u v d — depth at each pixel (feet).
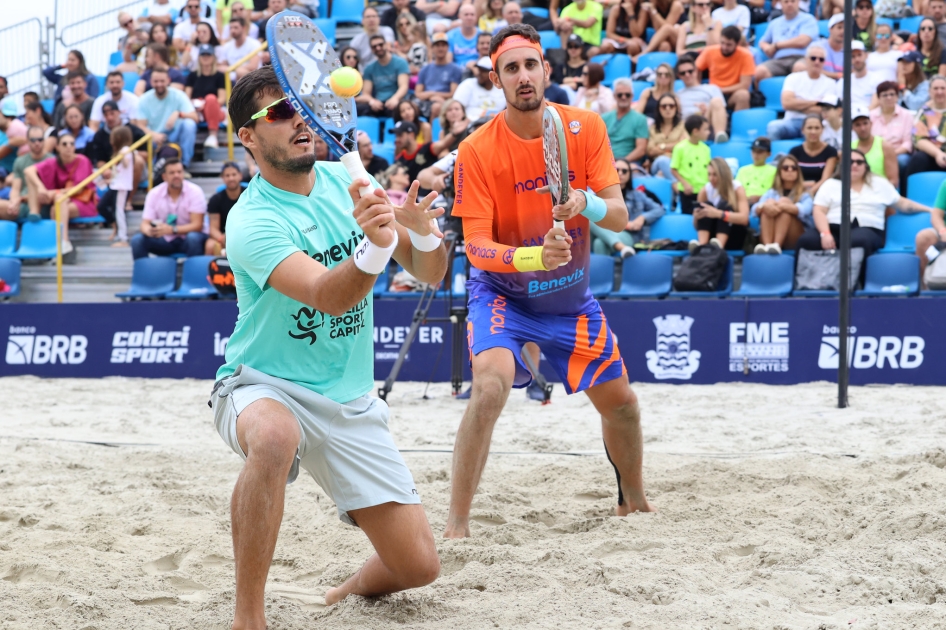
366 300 9.11
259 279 8.39
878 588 9.71
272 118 8.38
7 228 39.91
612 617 9.01
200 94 43.50
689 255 32.09
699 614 8.93
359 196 7.52
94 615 9.35
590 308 13.33
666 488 15.10
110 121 41.60
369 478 8.89
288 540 12.67
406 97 40.57
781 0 38.83
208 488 15.72
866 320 28.55
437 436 21.09
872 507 13.01
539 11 44.50
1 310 35.06
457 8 45.34
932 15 36.96
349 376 9.16
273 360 8.87
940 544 11.02
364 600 9.45
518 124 12.64
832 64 36.83
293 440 8.38
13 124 43.39
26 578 11.07
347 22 45.96
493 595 9.79
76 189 38.70
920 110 33.06
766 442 19.15
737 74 37.40
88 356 34.40
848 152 23.49
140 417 24.31
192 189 37.09
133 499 14.83
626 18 42.32
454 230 29.91
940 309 27.96
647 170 35.29
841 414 22.62
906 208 31.04
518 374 13.25
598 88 36.78
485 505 14.12
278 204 8.77
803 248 30.66
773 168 33.01
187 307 33.76
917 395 25.52
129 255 39.34
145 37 49.60
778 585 9.96
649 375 30.04
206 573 11.16
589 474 16.37
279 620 8.93
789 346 29.09
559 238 10.72
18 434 21.63
